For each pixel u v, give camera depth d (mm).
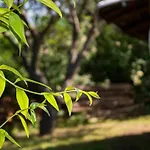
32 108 938
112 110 11617
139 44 12602
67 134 8875
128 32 6828
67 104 1008
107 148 6777
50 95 973
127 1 5242
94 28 8742
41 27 11273
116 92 11883
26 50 8406
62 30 11812
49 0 871
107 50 12359
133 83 12508
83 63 12211
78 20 9156
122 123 10078
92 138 8086
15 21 818
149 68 12562
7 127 8312
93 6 8312
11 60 11062
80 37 11062
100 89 11602
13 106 7789
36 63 8367
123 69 12398
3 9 857
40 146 7375
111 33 12680
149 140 7336
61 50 12000
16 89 926
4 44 10766
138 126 9336
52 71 11570
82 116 10898
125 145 6984
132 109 11758
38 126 9750
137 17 6004
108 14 5988
